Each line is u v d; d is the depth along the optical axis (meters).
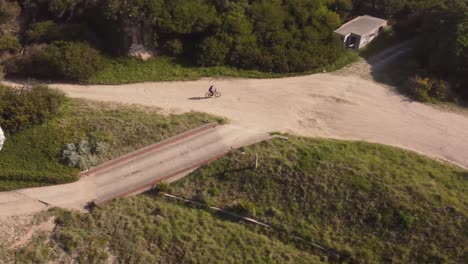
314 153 31.23
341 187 29.27
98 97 37.66
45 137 32.03
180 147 32.53
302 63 41.72
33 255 25.77
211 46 41.06
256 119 35.69
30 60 39.38
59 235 26.77
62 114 34.56
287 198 29.41
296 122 35.66
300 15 44.19
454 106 38.44
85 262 25.75
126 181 30.23
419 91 38.88
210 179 30.50
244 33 42.19
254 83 40.22
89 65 39.28
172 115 35.41
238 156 31.19
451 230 27.22
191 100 37.66
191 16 41.34
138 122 33.72
